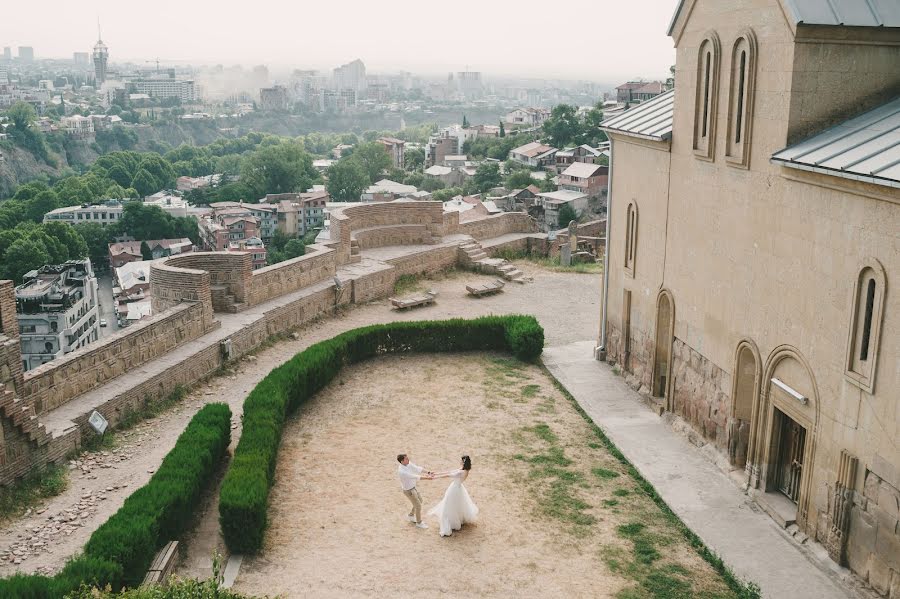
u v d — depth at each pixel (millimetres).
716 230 19906
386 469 19219
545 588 14609
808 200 16109
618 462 20172
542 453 20438
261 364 26359
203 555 15273
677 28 21656
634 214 25000
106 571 12266
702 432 21000
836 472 15359
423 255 38250
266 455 17312
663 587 14773
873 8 16797
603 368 27000
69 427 18594
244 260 28281
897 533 13789
